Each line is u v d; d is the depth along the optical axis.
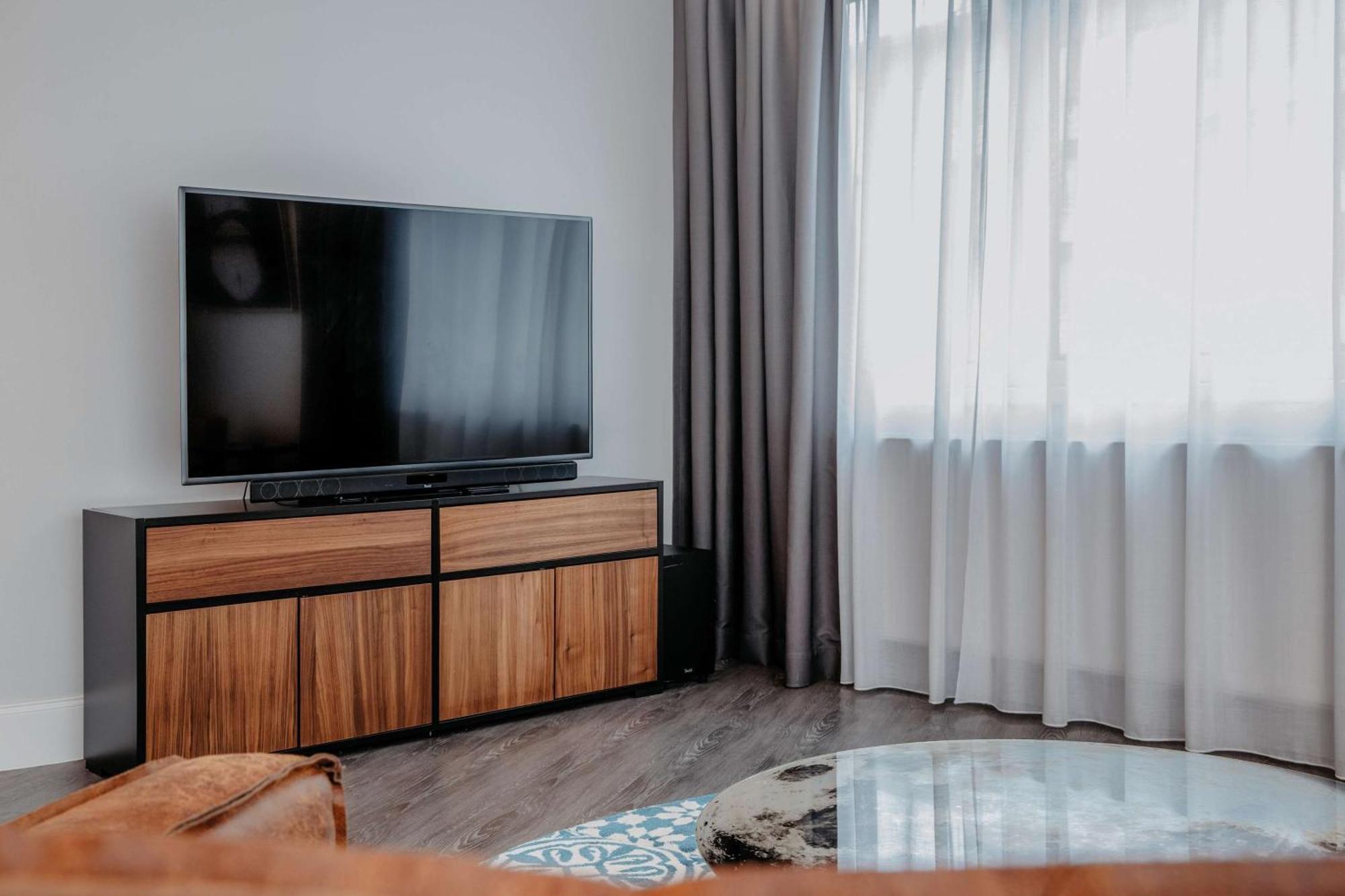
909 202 3.74
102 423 3.16
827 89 3.89
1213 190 3.04
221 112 3.35
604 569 3.62
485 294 3.57
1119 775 1.90
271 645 2.95
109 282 3.16
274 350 3.16
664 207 4.46
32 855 0.35
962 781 1.88
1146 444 3.22
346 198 3.62
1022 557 3.48
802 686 3.87
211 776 0.87
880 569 3.84
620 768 2.98
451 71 3.86
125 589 2.80
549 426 3.74
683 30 4.36
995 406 3.53
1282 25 2.94
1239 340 3.04
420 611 3.21
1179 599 3.20
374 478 3.39
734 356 4.21
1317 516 2.96
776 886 0.31
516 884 0.33
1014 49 3.42
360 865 0.34
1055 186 3.33
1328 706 2.96
